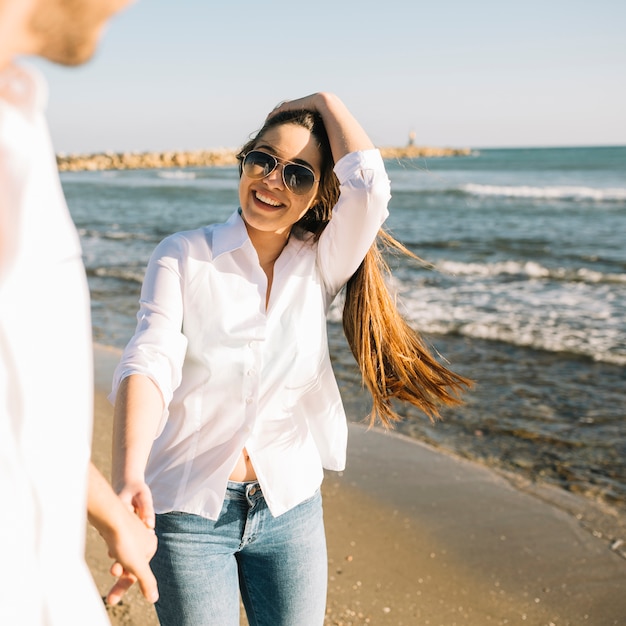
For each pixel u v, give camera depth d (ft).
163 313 6.16
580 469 18.34
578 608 12.44
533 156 395.34
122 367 5.68
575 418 22.03
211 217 104.73
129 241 71.56
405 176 200.54
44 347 2.83
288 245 6.88
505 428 21.21
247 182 6.63
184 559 6.21
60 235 2.85
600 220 89.30
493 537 14.73
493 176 203.82
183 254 6.40
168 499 6.26
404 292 42.57
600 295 42.09
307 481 6.63
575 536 14.87
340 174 6.55
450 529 15.02
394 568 13.47
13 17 2.48
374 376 7.30
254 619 6.85
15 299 2.71
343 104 6.91
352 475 17.75
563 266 53.78
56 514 2.92
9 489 2.71
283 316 6.59
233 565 6.49
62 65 2.79
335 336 32.65
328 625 11.57
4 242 2.59
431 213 102.83
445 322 34.47
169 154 371.15
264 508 6.44
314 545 6.69
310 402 6.89
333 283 7.00
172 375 5.95
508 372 26.86
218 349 6.31
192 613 6.21
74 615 2.97
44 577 2.86
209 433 6.33
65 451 2.95
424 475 17.80
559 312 37.14
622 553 14.25
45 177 2.76
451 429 21.12
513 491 16.98
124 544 4.23
